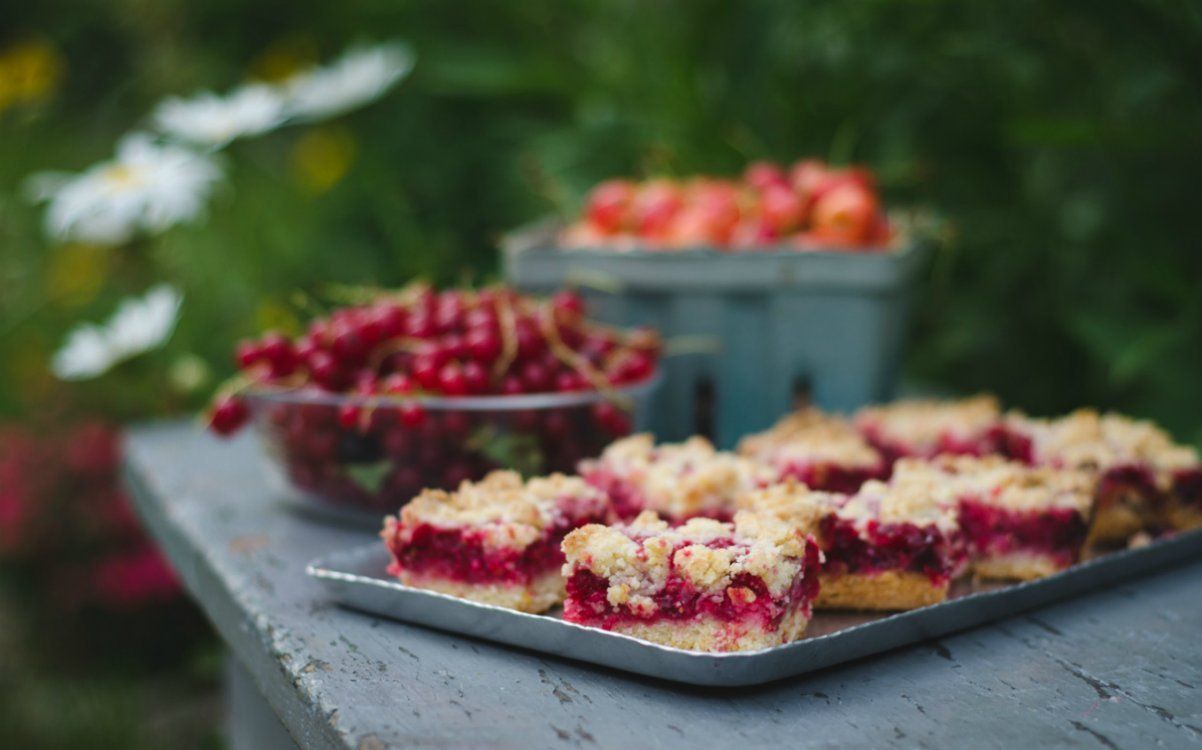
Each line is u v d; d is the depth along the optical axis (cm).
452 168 103
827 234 66
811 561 46
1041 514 50
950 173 83
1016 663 46
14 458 95
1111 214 77
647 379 58
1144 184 76
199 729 87
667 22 91
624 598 45
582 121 92
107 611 95
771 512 47
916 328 86
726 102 87
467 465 55
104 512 95
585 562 46
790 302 64
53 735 85
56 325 104
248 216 94
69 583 94
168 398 91
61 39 131
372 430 54
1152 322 74
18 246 109
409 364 56
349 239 98
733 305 64
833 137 85
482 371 55
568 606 46
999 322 82
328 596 50
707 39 88
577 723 43
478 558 48
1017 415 59
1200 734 43
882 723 43
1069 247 79
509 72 93
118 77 131
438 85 101
